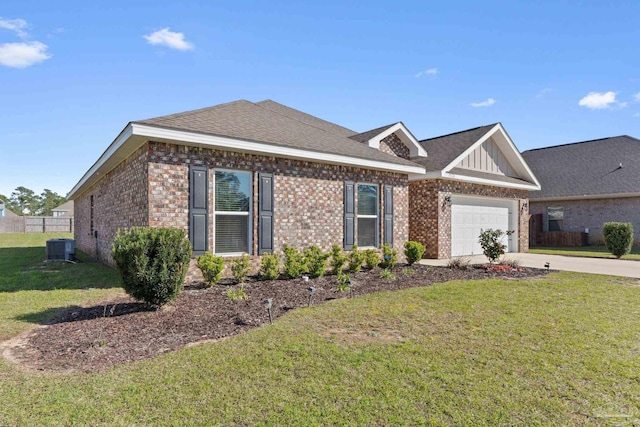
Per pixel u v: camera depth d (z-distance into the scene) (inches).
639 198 811.4
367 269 447.8
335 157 429.7
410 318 229.3
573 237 874.1
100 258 547.2
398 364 159.2
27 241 1075.9
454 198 629.6
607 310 251.6
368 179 492.7
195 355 167.3
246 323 219.6
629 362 164.1
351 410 122.6
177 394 132.0
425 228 602.2
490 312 244.1
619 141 967.0
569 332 204.5
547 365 160.2
